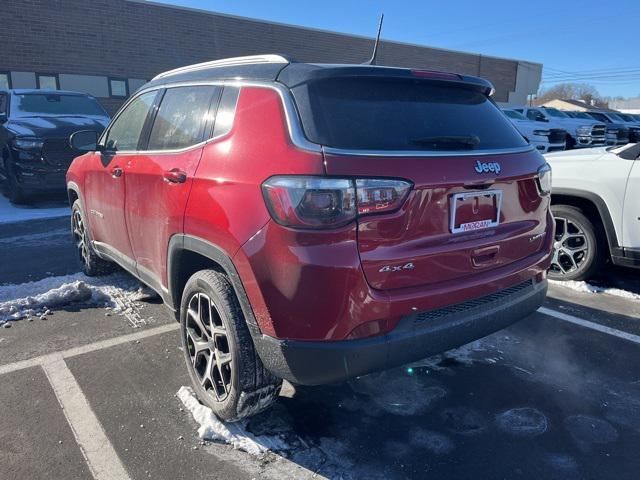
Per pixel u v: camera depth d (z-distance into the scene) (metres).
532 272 2.88
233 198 2.38
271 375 2.55
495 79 27.89
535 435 2.73
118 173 3.65
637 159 4.42
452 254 2.43
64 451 2.56
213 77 2.95
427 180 2.29
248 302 2.34
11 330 3.90
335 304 2.14
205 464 2.48
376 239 2.19
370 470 2.46
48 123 8.62
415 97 2.62
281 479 2.39
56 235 6.93
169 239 2.93
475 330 2.55
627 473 2.45
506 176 2.62
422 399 3.06
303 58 19.17
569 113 20.56
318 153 2.16
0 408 2.90
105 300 4.49
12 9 13.12
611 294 4.77
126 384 3.16
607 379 3.29
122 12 14.84
